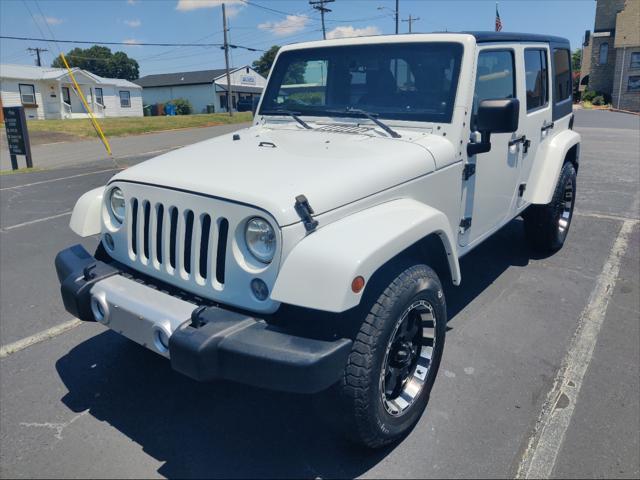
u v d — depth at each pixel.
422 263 2.83
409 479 2.58
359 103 3.86
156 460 2.77
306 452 2.80
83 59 81.75
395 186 2.95
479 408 3.09
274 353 2.28
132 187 3.00
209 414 3.14
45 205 8.95
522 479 2.56
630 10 45.09
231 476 2.64
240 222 2.52
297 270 2.35
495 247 5.91
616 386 3.29
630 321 4.13
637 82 45.47
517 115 3.28
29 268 5.77
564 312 4.30
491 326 4.07
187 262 2.78
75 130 26.56
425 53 3.64
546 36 4.98
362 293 2.36
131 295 2.82
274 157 3.07
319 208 2.53
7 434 2.99
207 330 2.41
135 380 3.53
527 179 4.80
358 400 2.47
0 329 4.31
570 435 2.85
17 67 41.88
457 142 3.46
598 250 5.78
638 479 2.54
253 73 63.09
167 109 54.28
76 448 2.87
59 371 3.65
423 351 2.96
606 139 16.84
